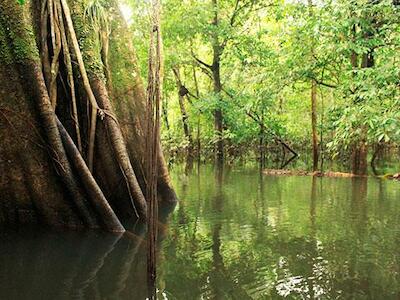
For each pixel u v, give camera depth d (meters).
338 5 8.59
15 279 4.59
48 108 6.70
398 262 5.22
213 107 21.31
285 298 4.18
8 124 6.70
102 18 8.66
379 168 17.67
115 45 9.02
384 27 8.56
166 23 19.89
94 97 7.65
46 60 7.44
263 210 8.45
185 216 7.88
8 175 6.74
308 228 6.94
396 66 6.73
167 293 4.28
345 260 5.33
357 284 4.54
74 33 7.70
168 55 21.36
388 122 6.21
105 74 8.63
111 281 4.56
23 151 6.71
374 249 5.76
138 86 8.99
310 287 4.47
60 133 6.79
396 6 8.59
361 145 14.40
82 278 4.65
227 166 19.42
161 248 5.82
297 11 14.59
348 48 9.38
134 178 7.67
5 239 6.15
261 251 5.70
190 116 26.00
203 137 26.28
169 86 24.42
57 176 6.76
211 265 5.12
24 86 6.73
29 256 5.38
